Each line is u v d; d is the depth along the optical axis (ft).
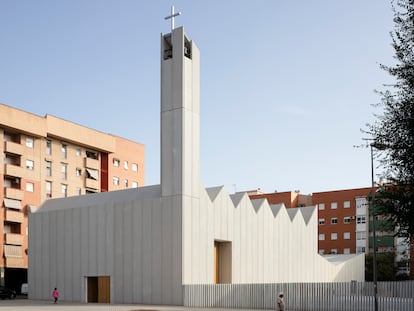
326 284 106.22
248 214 153.89
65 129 226.17
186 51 135.64
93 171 245.45
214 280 140.05
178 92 131.95
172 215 127.54
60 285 143.54
